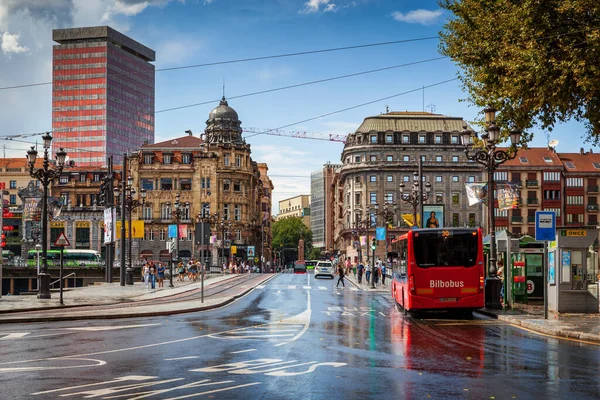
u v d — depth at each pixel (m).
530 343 16.08
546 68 22.20
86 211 112.81
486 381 10.77
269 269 155.25
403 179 119.56
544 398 9.44
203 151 112.38
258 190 135.12
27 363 12.69
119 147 192.88
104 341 16.41
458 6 27.88
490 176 27.56
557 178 108.06
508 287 27.09
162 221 110.56
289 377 11.11
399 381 10.75
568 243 24.02
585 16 21.94
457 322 22.28
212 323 21.75
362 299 36.38
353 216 122.50
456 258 23.62
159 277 49.81
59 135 188.38
